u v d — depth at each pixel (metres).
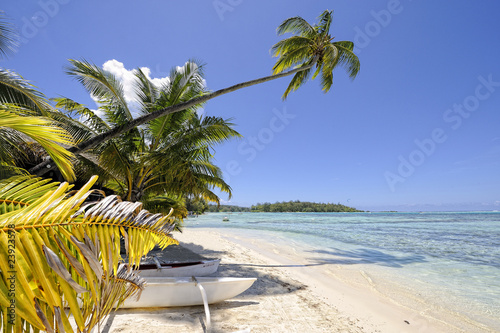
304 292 6.91
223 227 33.12
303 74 15.09
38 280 0.94
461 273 9.71
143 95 11.19
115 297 1.74
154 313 4.80
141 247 1.41
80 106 9.16
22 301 0.91
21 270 0.93
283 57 13.55
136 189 11.09
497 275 9.44
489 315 5.82
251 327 4.56
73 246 1.19
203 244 15.88
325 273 9.34
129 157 10.92
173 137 11.05
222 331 4.32
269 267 9.89
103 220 1.23
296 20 12.79
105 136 6.65
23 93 5.18
